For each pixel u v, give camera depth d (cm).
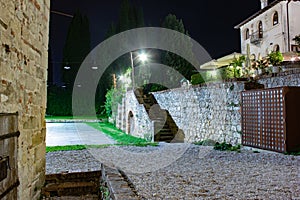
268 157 610
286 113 657
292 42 1892
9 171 247
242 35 2498
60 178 436
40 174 368
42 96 379
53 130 1514
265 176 428
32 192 327
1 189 226
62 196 429
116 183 344
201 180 407
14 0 261
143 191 350
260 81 834
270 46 2058
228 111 882
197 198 322
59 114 2884
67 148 819
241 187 366
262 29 2173
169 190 355
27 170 306
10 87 252
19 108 279
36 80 347
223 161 574
